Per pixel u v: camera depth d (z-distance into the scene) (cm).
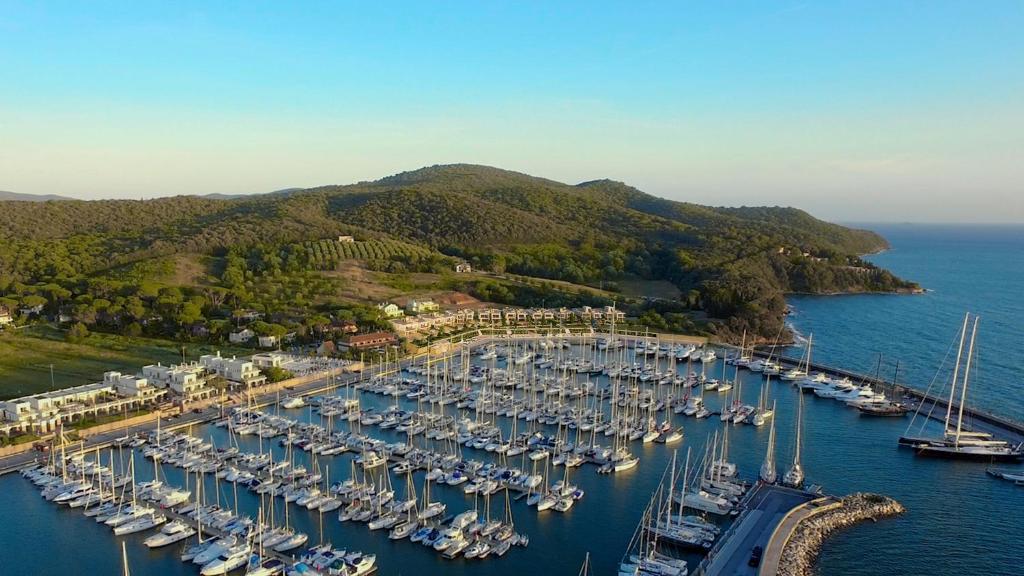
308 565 10456
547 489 13125
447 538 11206
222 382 19825
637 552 11056
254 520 12006
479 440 15812
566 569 10594
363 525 11912
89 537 11556
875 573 10431
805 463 14725
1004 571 10538
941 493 13188
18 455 14888
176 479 13862
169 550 11162
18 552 11069
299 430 16500
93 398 17762
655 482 13750
